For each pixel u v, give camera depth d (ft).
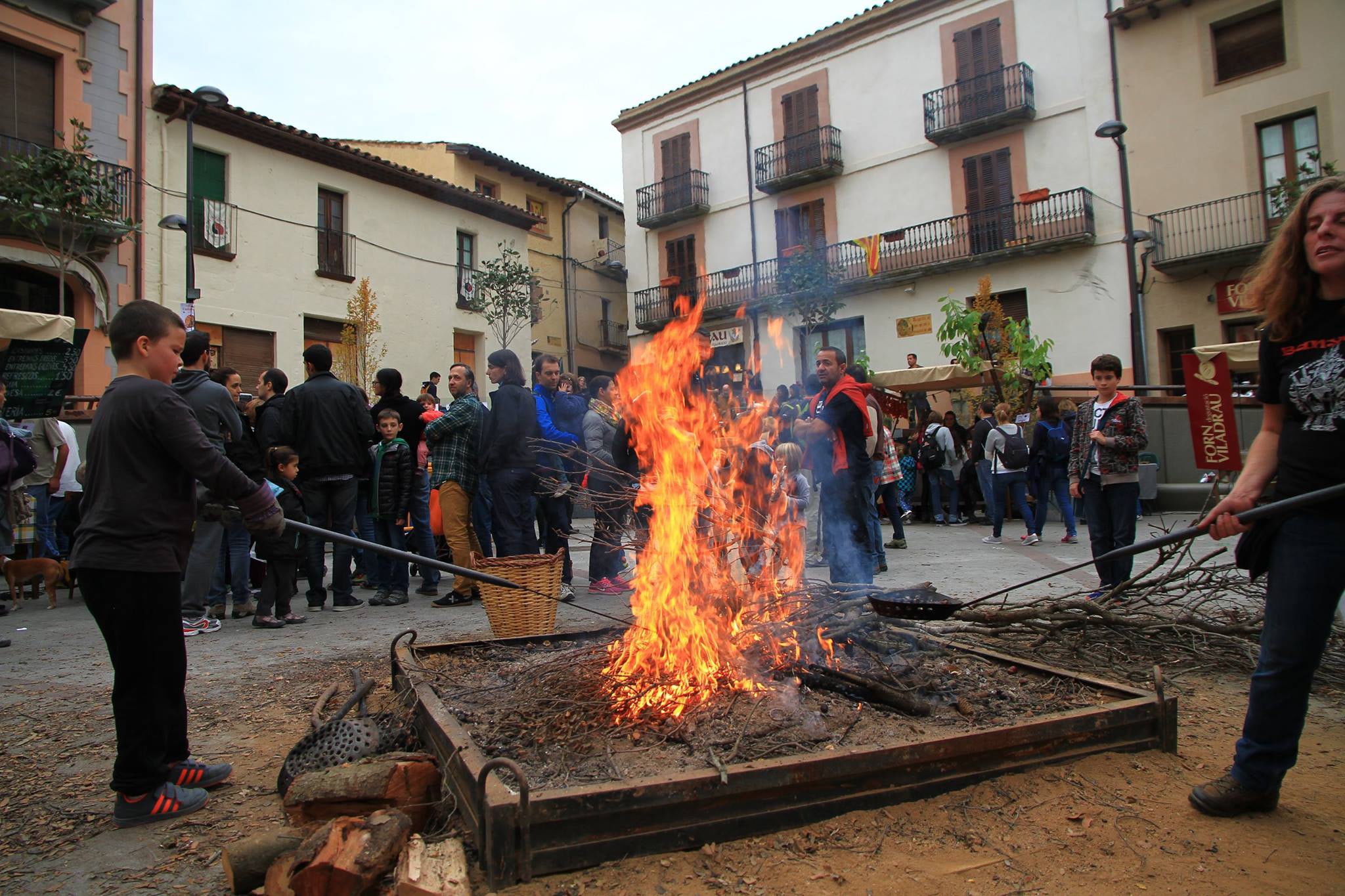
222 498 9.00
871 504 23.22
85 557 8.30
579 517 36.37
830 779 7.62
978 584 21.79
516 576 15.42
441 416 21.47
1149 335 57.41
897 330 69.05
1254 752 7.79
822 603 12.25
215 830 8.25
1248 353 37.27
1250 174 53.98
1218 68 55.16
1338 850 7.30
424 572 23.88
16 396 25.41
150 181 49.47
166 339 9.09
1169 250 56.90
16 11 43.45
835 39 71.82
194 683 13.74
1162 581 14.61
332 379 21.24
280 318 56.90
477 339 73.72
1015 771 8.52
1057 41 61.46
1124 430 17.40
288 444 20.98
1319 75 51.49
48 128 45.44
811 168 71.56
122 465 8.53
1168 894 6.57
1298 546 7.64
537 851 6.66
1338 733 10.53
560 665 10.77
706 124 80.33
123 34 48.21
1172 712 9.38
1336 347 7.49
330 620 19.80
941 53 66.74
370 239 63.77
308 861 6.39
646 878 6.68
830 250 72.13
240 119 53.57
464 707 9.74
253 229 55.42
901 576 23.40
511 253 71.92
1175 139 56.59
